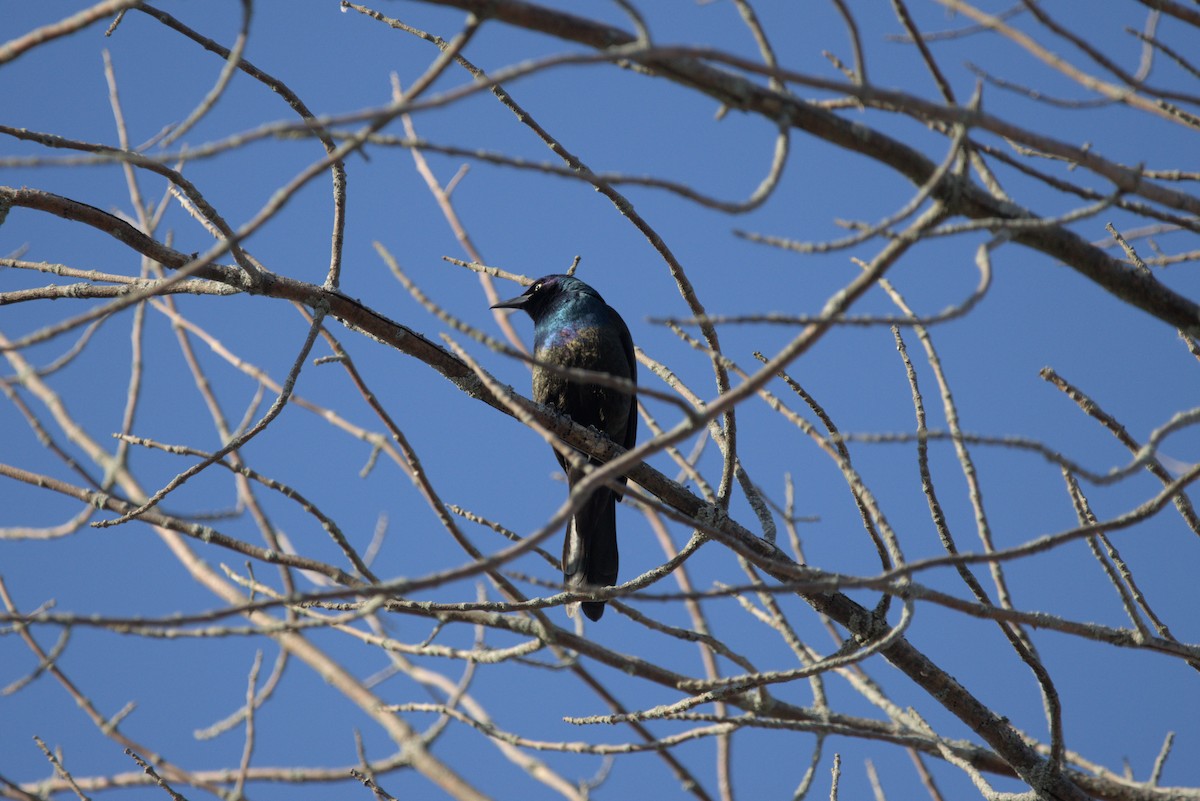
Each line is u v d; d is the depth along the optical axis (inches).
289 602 209.0
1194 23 283.4
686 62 252.8
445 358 401.7
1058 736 356.2
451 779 448.5
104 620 199.3
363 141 219.0
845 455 328.5
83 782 455.5
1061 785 362.0
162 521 353.4
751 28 242.5
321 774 450.9
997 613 296.5
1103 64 268.4
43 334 231.3
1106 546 325.4
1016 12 344.2
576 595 334.0
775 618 382.3
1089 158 263.9
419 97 240.8
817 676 385.7
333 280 379.6
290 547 461.7
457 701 448.8
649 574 349.1
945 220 275.1
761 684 316.5
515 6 241.8
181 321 488.1
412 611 341.4
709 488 387.9
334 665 491.8
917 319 222.5
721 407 226.1
